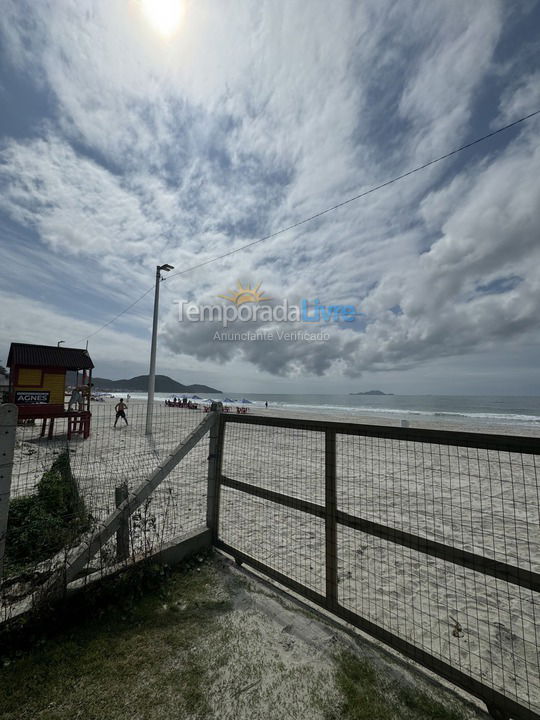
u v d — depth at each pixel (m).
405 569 3.77
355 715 1.70
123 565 2.69
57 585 2.32
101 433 14.54
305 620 2.43
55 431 15.63
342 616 2.31
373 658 2.09
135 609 2.46
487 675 2.32
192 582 2.85
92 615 2.37
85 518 3.40
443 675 1.85
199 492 6.11
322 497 6.21
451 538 4.73
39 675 1.90
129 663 2.00
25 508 3.85
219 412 3.54
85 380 14.10
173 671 1.95
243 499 5.84
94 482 5.98
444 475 7.98
